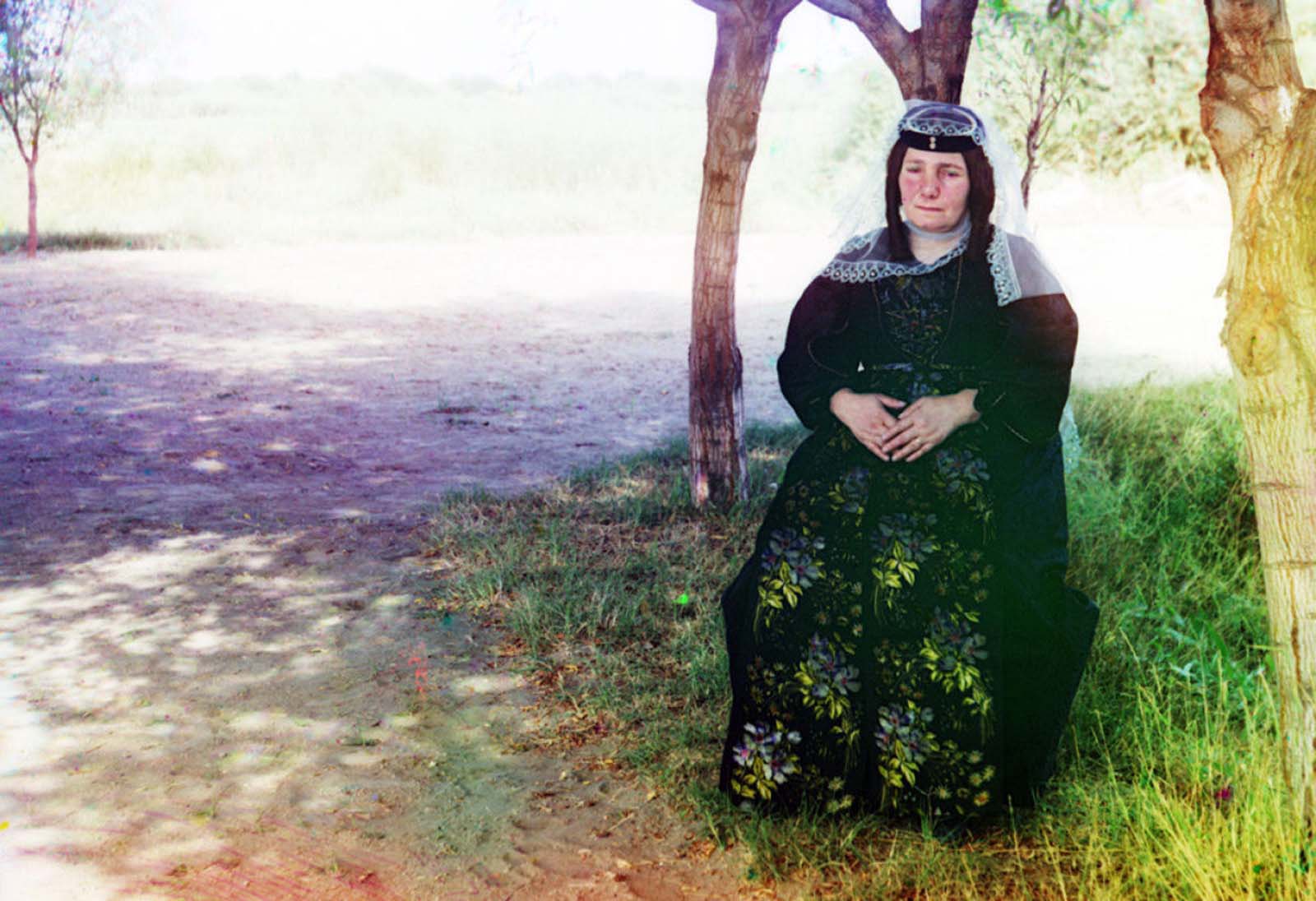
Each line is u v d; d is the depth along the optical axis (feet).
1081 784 10.66
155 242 59.11
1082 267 50.01
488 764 12.20
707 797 11.10
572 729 12.87
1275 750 10.32
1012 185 10.33
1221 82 8.42
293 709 13.52
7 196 68.64
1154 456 20.47
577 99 113.60
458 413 29.76
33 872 10.26
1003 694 10.30
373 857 10.53
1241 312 8.64
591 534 19.42
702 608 15.85
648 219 69.10
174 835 10.88
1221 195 63.52
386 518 20.81
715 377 19.94
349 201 71.72
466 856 10.52
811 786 10.63
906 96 14.67
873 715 10.41
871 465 10.36
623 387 32.86
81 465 24.04
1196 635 13.43
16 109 52.54
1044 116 33.47
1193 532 16.87
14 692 13.92
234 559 18.66
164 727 13.08
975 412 10.18
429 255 57.41
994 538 10.16
